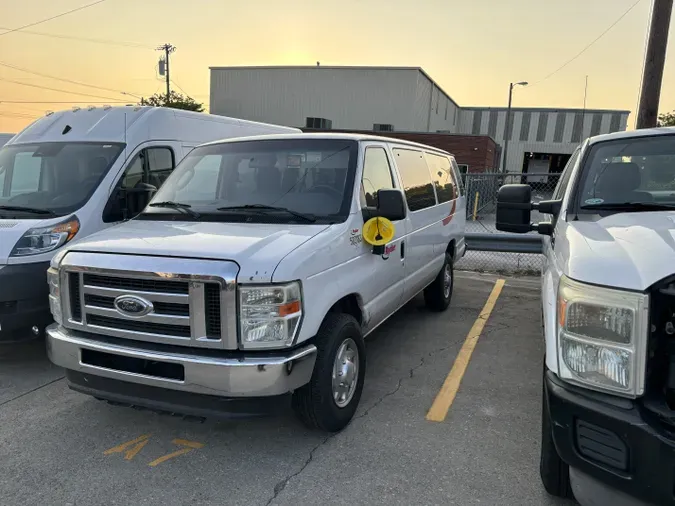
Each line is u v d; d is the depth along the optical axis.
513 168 61.72
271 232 3.52
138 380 3.19
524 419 3.93
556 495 2.92
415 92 39.69
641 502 2.13
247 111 43.09
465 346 5.59
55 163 5.75
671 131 3.77
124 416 3.99
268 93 42.44
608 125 58.84
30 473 3.24
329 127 35.12
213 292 3.03
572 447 2.33
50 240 4.82
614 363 2.23
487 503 2.94
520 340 5.81
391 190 3.89
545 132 60.50
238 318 3.00
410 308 7.15
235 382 2.97
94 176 5.59
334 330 3.55
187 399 3.12
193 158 4.66
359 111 40.81
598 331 2.28
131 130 6.10
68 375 3.50
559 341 2.46
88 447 3.55
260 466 3.32
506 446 3.54
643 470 2.11
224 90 43.38
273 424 3.88
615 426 2.17
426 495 3.01
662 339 2.18
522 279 9.14
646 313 2.17
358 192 4.02
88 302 3.34
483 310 7.05
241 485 3.12
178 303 3.08
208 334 3.05
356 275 3.88
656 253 2.33
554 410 2.39
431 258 5.96
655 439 2.08
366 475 3.21
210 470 3.28
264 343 3.03
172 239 3.39
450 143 30.95
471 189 14.84
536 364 5.08
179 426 3.84
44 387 4.50
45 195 5.43
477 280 9.01
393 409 4.09
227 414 3.07
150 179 6.22
